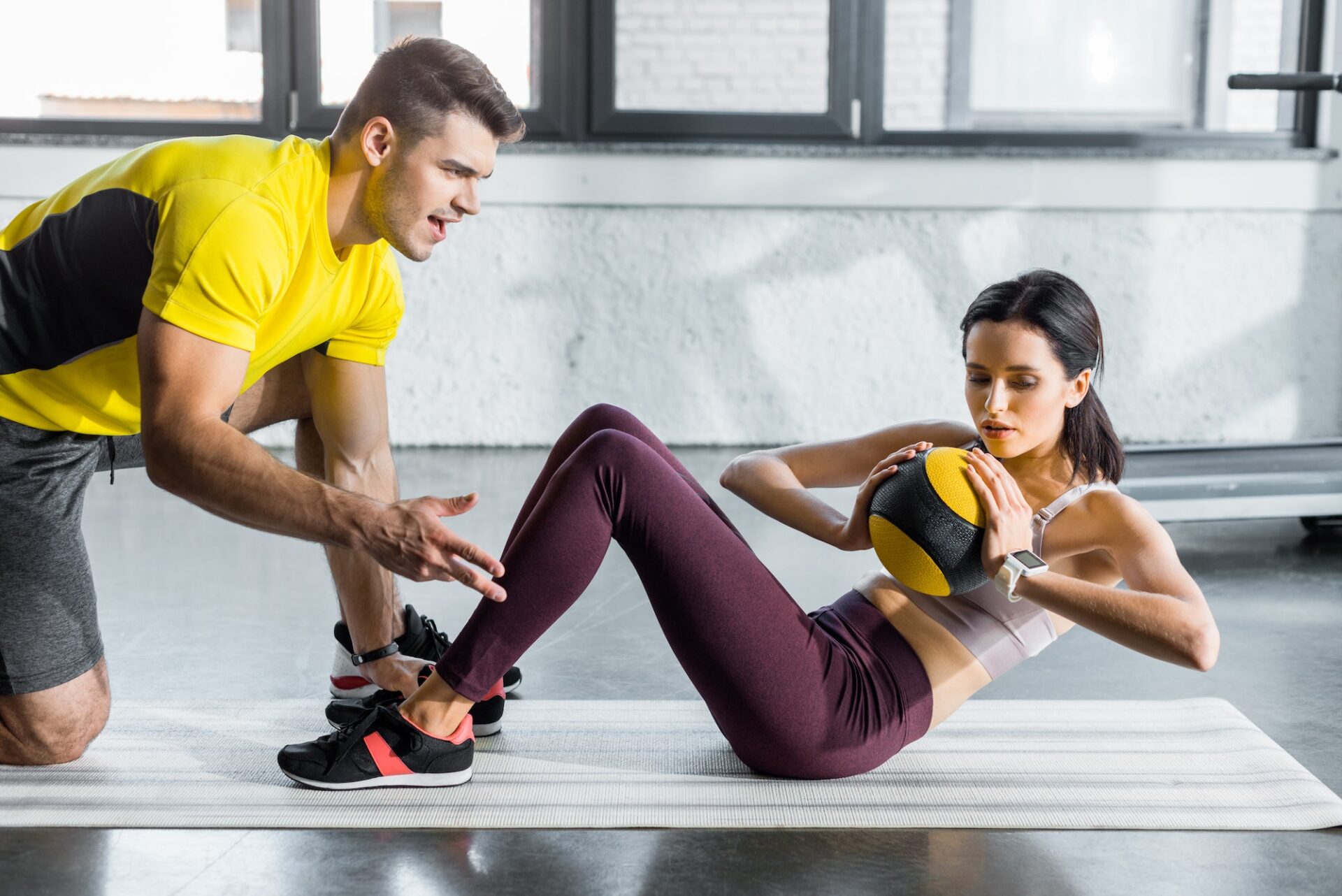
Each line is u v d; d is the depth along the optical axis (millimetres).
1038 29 4938
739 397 4941
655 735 1938
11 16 4652
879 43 4875
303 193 1612
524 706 2092
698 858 1496
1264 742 1906
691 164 4789
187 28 4703
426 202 1628
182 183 1541
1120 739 1924
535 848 1520
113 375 1675
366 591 1997
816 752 1654
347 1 4727
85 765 1781
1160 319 4934
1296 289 4918
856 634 1712
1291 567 3193
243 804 1637
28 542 1692
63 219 1592
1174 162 4828
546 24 4750
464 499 1458
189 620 2627
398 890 1407
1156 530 1530
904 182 4820
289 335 1710
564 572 1569
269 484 1463
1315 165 4840
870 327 4918
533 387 4906
